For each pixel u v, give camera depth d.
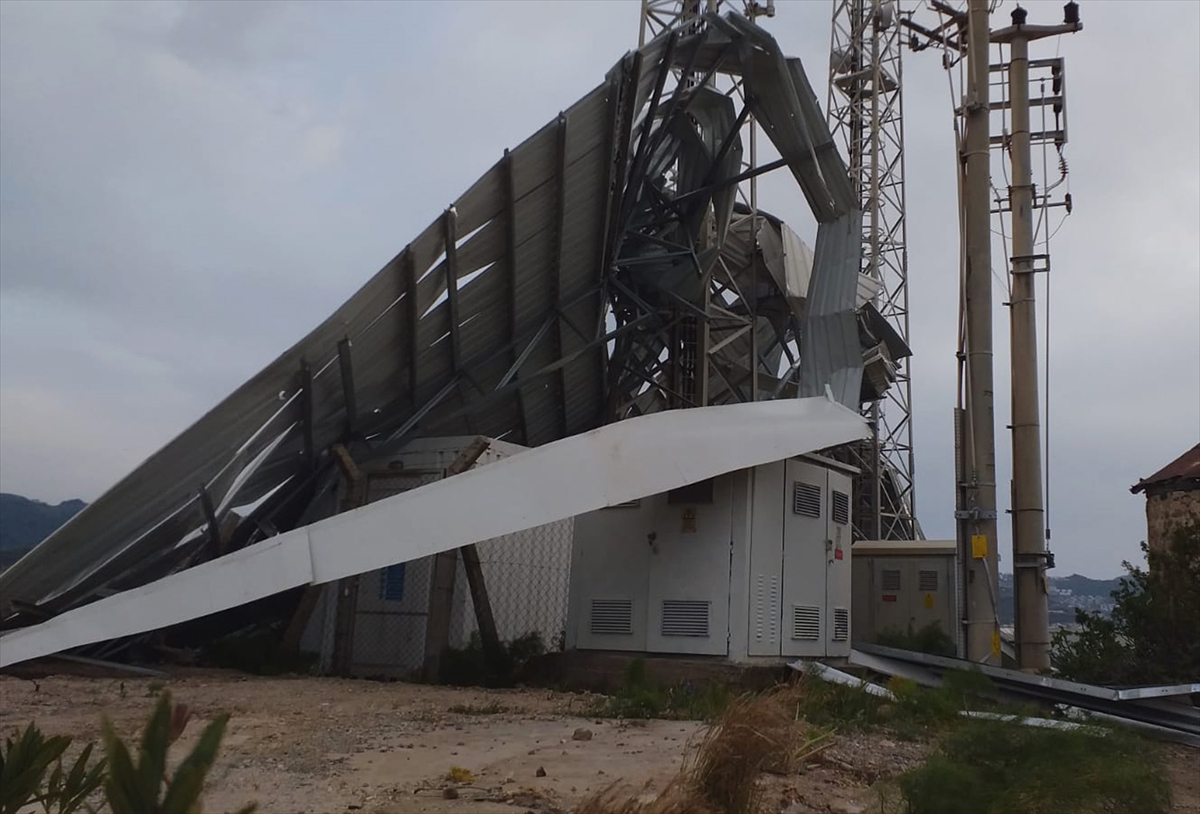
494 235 19.14
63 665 15.60
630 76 18.39
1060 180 23.00
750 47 21.12
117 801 3.12
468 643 17.20
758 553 15.02
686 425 15.01
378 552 13.81
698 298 25.02
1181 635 18.61
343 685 14.59
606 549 15.90
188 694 12.50
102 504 15.69
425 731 9.80
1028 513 20.84
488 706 12.14
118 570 18.27
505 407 24.41
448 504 14.07
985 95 21.55
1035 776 7.43
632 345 26.00
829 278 23.88
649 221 24.25
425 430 22.56
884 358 29.08
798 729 8.76
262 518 20.50
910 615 25.94
